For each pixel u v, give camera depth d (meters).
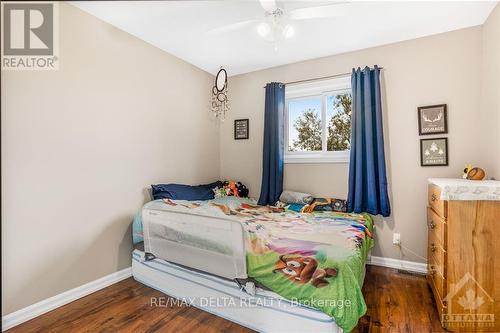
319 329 1.40
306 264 1.47
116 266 2.35
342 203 2.81
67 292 1.99
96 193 2.20
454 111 2.43
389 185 2.69
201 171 3.42
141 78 2.59
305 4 2.01
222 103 3.71
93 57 2.17
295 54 2.96
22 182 1.74
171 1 1.98
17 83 1.72
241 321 1.69
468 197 1.63
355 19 2.23
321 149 3.16
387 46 2.70
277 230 1.99
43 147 1.85
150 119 2.70
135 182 2.54
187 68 3.18
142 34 2.50
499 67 1.98
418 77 2.57
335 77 2.96
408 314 1.83
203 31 2.44
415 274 2.50
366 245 2.02
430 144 2.52
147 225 2.17
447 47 2.46
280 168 3.16
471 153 2.37
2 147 1.65
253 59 3.10
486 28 2.23
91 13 2.13
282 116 3.19
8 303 1.68
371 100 2.66
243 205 2.95
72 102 2.02
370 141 2.62
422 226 2.56
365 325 1.71
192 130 3.27
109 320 1.76
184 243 1.94
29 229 1.78
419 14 2.17
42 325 1.71
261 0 1.85
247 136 3.54
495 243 1.59
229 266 1.71
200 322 1.74
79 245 2.07
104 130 2.26
